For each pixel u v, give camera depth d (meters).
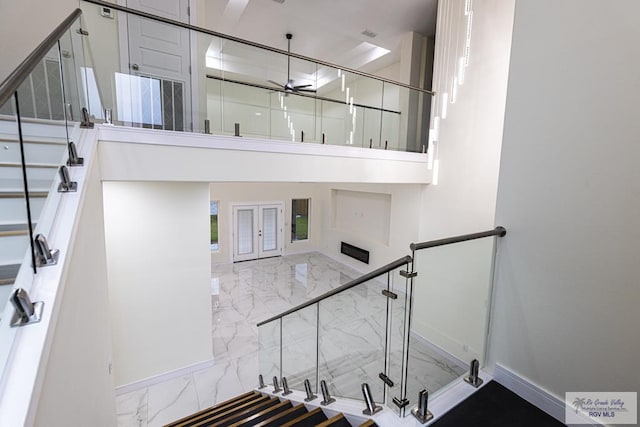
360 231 8.03
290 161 3.58
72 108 2.30
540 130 1.66
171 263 3.76
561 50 1.55
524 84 1.73
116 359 3.55
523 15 1.72
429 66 6.10
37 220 1.52
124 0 3.57
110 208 3.38
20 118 1.32
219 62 3.71
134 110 3.05
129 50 3.10
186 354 3.96
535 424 1.58
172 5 3.88
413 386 1.89
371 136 4.82
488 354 1.97
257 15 5.67
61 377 1.30
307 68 4.41
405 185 5.72
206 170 3.08
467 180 4.43
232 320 5.45
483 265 1.97
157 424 3.21
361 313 4.18
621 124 1.35
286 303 6.18
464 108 4.43
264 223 9.08
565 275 1.57
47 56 1.84
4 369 0.97
